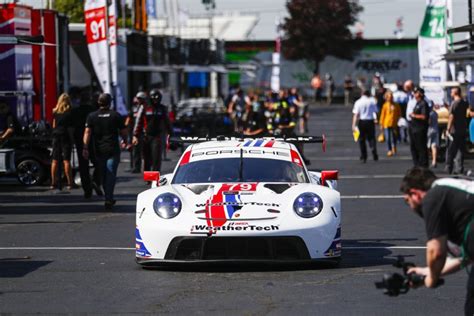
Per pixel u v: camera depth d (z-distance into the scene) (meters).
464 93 46.59
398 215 24.83
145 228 16.28
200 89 101.25
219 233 15.79
